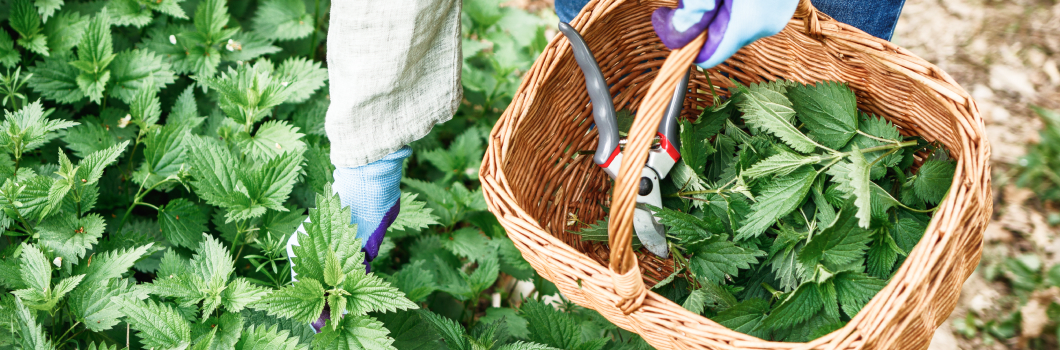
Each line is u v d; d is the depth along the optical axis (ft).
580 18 4.62
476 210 6.61
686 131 4.80
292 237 4.67
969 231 3.66
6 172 5.17
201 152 5.08
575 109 5.20
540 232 3.78
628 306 3.61
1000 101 8.41
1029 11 9.26
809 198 4.80
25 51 6.62
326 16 7.89
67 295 4.69
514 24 8.84
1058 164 7.64
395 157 4.15
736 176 4.84
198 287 4.52
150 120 5.81
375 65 3.67
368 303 4.29
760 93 4.91
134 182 5.69
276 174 5.10
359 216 4.42
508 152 4.31
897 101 4.66
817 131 4.78
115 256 4.79
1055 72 8.61
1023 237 7.17
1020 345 6.54
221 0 6.59
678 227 4.56
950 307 4.29
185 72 6.56
